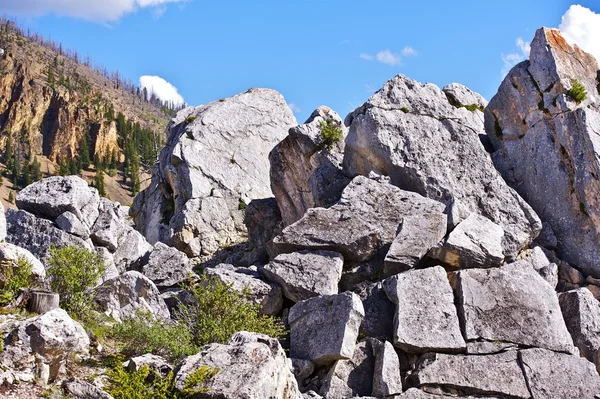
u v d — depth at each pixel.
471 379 13.95
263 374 10.22
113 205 22.47
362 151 20.44
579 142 18.92
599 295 17.64
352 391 14.07
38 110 173.38
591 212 18.39
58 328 10.59
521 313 15.05
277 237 17.64
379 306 15.76
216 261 26.72
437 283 15.59
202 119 31.33
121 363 11.77
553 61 20.25
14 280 13.56
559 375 14.01
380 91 21.23
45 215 21.20
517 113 20.73
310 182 21.77
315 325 14.79
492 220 18.52
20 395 9.59
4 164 150.00
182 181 29.52
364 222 17.50
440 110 20.98
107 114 177.12
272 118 33.12
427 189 19.09
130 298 16.75
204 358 10.82
